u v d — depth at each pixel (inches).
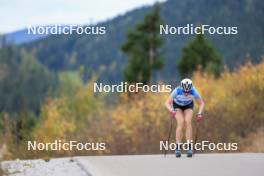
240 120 1766.7
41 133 1777.8
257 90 1847.9
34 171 989.2
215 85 1863.9
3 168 1015.6
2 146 1186.0
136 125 1777.8
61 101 2079.2
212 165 1021.2
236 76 1908.2
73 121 1948.8
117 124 1809.8
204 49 4517.7
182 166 1019.9
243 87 1857.8
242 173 907.4
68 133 1855.3
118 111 1838.1
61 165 1061.1
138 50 4537.4
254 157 1152.8
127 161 1120.2
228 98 1815.9
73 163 1091.3
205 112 1761.8
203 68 4446.4
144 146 1740.9
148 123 1764.3
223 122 1756.9
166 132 1754.4
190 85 1203.2
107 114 1916.8
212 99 1782.7
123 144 1756.9
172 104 1237.1
